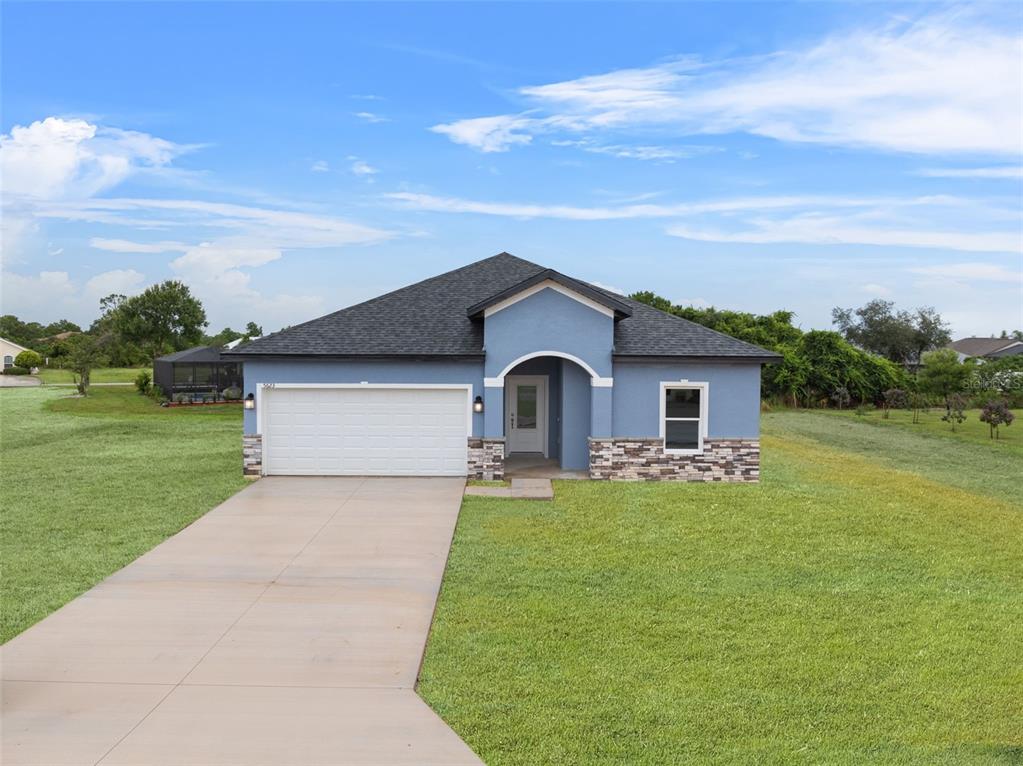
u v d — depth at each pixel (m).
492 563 11.61
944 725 6.87
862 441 28.62
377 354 18.11
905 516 14.91
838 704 7.24
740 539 13.12
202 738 6.42
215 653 8.18
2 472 19.05
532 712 6.98
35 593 10.03
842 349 44.47
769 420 36.72
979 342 89.69
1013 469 22.41
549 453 21.62
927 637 8.91
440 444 18.48
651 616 9.45
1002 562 12.05
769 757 6.30
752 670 7.95
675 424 18.59
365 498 16.08
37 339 106.94
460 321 19.83
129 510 14.89
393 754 6.23
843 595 10.35
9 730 6.52
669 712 7.02
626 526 13.91
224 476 18.56
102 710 6.89
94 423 30.66
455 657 8.16
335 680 7.56
